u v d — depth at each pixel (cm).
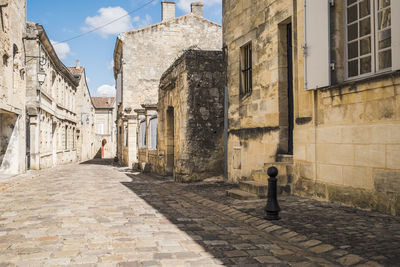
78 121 3816
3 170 1611
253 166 947
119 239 461
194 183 1171
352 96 595
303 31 721
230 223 561
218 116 1248
